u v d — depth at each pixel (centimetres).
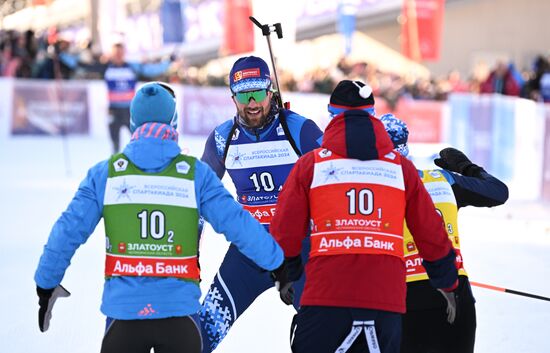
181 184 952
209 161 1373
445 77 7806
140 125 987
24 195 3284
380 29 8000
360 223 980
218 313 1234
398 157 1016
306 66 7606
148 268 932
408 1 5275
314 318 974
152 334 920
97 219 948
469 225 2952
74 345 1509
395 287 974
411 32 5278
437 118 5375
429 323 1079
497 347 1508
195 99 5466
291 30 4262
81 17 8119
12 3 8300
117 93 4250
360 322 958
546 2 8275
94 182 949
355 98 1042
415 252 1096
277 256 960
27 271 2053
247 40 4956
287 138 1305
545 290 1945
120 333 924
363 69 6047
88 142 5253
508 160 4325
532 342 1539
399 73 7950
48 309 966
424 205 1003
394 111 5438
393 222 987
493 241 2602
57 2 8444
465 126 4725
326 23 6022
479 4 8206
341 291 962
